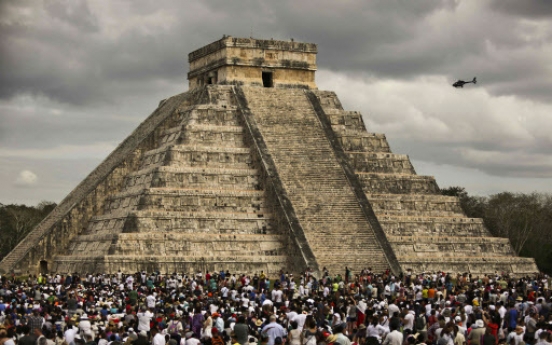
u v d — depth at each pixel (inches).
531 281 3880.4
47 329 1900.8
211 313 2324.1
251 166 4515.3
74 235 4544.8
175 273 3811.5
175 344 1814.7
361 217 4328.3
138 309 2485.2
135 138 4936.0
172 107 4913.9
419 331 2100.1
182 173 4350.4
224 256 4106.8
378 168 4803.2
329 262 4116.6
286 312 2378.2
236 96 4756.4
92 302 2716.5
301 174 4451.3
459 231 4648.1
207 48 5004.9
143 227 4131.4
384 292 3164.4
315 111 4795.8
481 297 2940.5
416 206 4692.4
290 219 4195.4
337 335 1764.3
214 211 4288.9
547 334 1819.6
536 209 6619.1
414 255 4443.9
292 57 4958.2
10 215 6501.0
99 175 4805.6
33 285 3558.1
